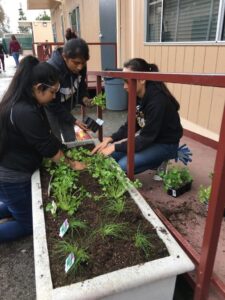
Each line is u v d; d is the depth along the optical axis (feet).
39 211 5.57
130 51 19.06
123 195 6.08
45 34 89.15
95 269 4.21
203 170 9.19
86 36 31.30
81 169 7.12
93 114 19.57
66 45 8.75
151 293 4.25
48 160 7.35
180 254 4.35
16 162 6.51
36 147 6.30
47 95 6.01
